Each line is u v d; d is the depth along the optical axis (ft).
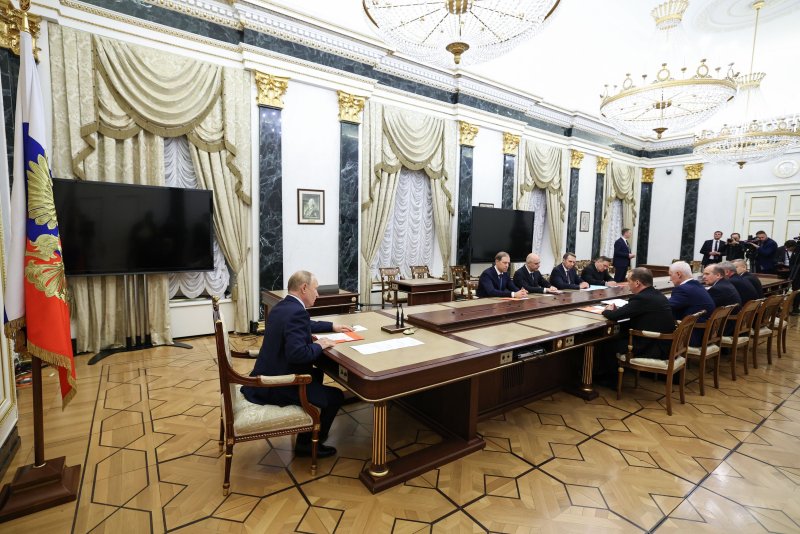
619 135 35.06
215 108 16.58
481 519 6.65
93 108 14.01
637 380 12.92
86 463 8.01
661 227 38.37
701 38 21.83
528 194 29.58
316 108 19.31
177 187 15.69
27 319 6.75
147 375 12.77
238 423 7.07
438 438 9.32
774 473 8.18
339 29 18.67
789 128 20.97
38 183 6.88
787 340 19.29
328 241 20.24
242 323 17.87
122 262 14.53
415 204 24.53
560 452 8.87
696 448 9.14
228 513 6.67
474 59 13.05
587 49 24.09
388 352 8.11
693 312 12.82
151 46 15.17
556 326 10.67
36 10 12.77
